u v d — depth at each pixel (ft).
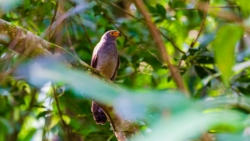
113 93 4.88
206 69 32.68
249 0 5.58
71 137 35.58
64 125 35.50
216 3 38.42
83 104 36.96
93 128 36.27
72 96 36.06
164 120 4.58
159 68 37.60
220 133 4.84
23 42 17.42
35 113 42.57
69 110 40.34
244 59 25.80
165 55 6.42
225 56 5.23
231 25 5.19
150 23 6.43
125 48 41.39
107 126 36.27
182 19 46.96
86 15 41.34
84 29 38.65
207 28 42.60
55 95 34.30
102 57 33.63
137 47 38.81
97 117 28.60
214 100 5.43
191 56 33.17
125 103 4.83
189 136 4.37
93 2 38.58
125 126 16.35
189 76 33.58
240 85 31.81
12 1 5.65
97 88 4.90
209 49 35.09
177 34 43.24
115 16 44.14
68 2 21.68
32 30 37.22
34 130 39.70
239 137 4.72
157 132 4.33
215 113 5.05
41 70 4.99
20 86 38.04
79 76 4.98
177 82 5.92
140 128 16.33
